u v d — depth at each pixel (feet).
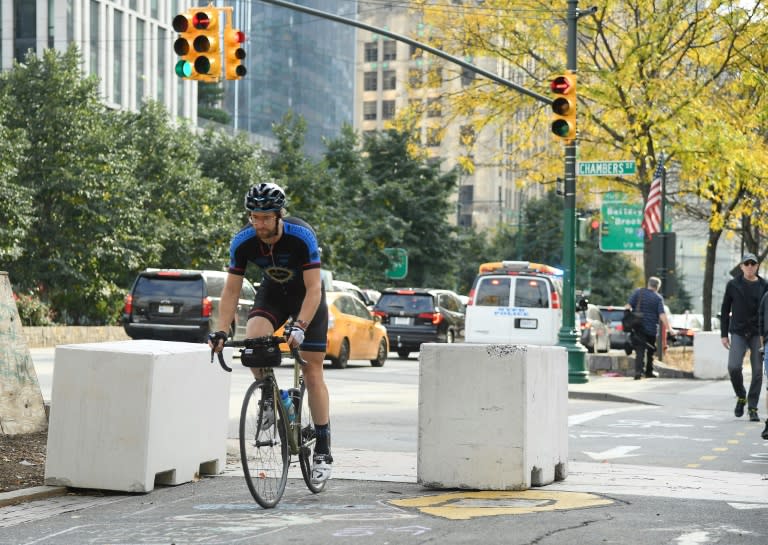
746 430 51.29
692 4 100.12
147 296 96.73
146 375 29.30
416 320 120.88
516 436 29.68
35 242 141.49
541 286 93.04
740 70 103.60
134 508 27.35
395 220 218.18
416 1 110.93
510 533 23.66
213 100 365.40
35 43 234.17
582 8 101.40
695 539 23.18
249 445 26.50
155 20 270.67
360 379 84.94
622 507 27.27
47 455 29.71
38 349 114.21
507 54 107.86
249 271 168.25
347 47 425.69
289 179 198.90
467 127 112.88
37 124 140.67
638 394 71.31
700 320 195.83
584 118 103.24
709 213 142.10
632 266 304.30
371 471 34.04
